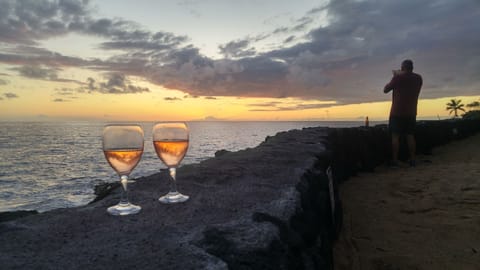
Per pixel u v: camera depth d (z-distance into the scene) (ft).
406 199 15.65
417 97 25.62
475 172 20.70
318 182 8.48
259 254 3.47
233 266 3.18
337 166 18.74
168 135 5.61
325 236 7.61
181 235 3.90
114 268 3.06
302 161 9.46
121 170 5.01
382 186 18.65
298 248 4.51
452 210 13.65
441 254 9.71
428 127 38.11
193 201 5.41
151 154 173.27
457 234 11.10
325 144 14.78
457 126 52.37
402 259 9.39
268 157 10.24
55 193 123.24
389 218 13.08
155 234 3.94
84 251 3.45
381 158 27.50
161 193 5.99
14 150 375.04
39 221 4.39
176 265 3.12
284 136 18.16
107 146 4.89
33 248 3.52
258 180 7.04
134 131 5.10
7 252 3.40
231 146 296.51
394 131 26.14
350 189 18.30
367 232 11.65
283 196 5.78
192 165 8.85
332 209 10.08
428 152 35.29
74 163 232.94
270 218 4.61
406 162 28.86
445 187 17.29
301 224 5.32
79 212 4.82
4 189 133.39
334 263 9.23
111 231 4.05
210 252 3.43
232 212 4.83
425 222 12.44
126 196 5.04
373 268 8.98
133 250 3.47
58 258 3.27
